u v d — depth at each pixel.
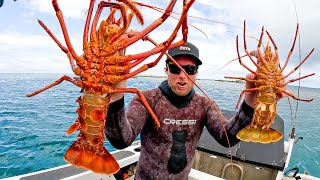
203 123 0.72
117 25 0.45
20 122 3.73
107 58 0.42
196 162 1.31
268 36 0.64
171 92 0.66
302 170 2.79
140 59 0.42
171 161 0.66
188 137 0.68
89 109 0.44
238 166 1.22
